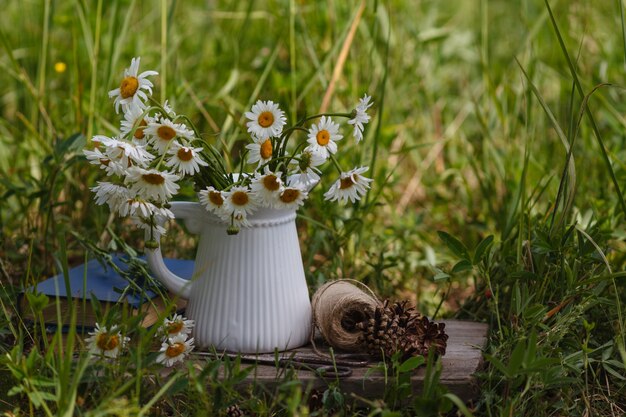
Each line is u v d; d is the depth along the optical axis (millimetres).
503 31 3510
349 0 2689
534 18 3264
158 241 1870
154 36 3047
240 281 1864
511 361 1724
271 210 1849
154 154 1862
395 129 2617
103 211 2307
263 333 1870
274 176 1784
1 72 2971
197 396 1765
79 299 1903
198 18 3184
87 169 2395
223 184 1856
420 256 2387
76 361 1820
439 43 3059
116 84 2670
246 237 1858
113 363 1802
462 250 1930
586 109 1979
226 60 2855
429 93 2998
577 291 1920
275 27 2854
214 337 1873
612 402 1880
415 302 2266
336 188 1810
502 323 2051
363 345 1866
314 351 1882
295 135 2539
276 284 1873
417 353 1835
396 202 2670
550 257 1999
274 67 2744
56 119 2570
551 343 1899
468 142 2812
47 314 1920
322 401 1797
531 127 2568
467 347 1912
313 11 2803
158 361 1818
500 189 2645
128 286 1897
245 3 3102
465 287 2320
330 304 1889
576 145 2613
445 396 1709
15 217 2338
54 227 2266
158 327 1801
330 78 2633
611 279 1924
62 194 2412
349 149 2438
